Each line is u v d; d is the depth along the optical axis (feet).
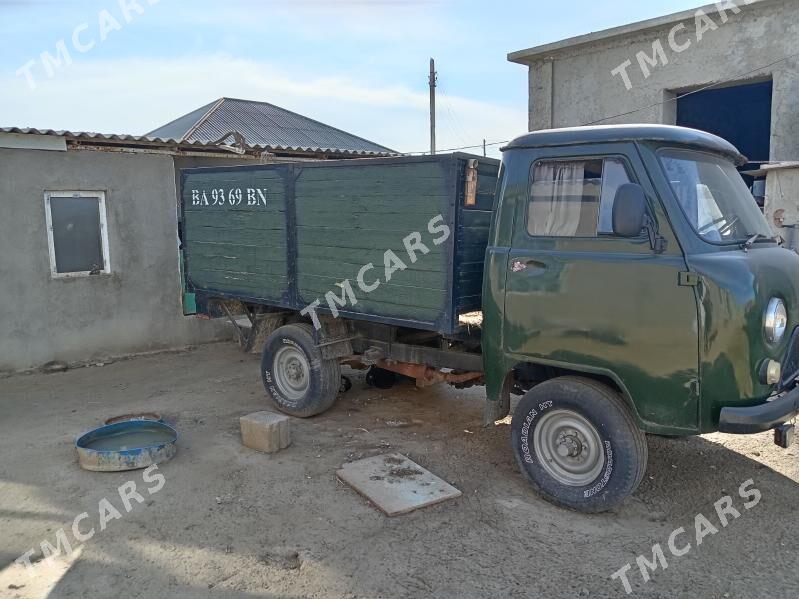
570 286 13.53
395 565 11.82
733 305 11.88
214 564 11.83
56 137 25.98
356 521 13.43
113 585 11.21
